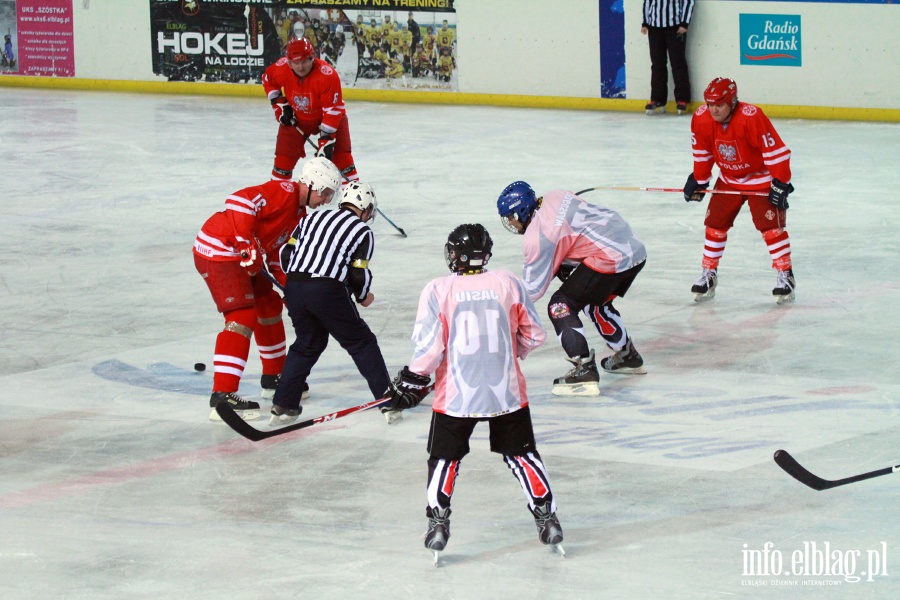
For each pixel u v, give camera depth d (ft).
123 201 89.20
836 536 36.01
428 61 134.00
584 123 120.06
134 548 36.37
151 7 142.31
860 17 114.83
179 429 46.78
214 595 33.24
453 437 34.58
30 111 130.21
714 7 120.67
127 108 132.57
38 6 146.10
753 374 51.60
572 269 51.21
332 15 135.74
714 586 33.12
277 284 47.52
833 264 69.15
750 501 38.70
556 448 43.93
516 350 35.83
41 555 35.96
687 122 118.32
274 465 43.11
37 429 46.93
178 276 69.67
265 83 85.46
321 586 33.65
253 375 53.47
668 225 80.18
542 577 33.94
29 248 76.28
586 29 126.52
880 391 48.78
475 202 87.30
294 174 99.19
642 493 39.65
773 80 119.96
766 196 61.16
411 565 34.91
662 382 51.13
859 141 106.73
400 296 64.90
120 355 56.03
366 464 43.04
